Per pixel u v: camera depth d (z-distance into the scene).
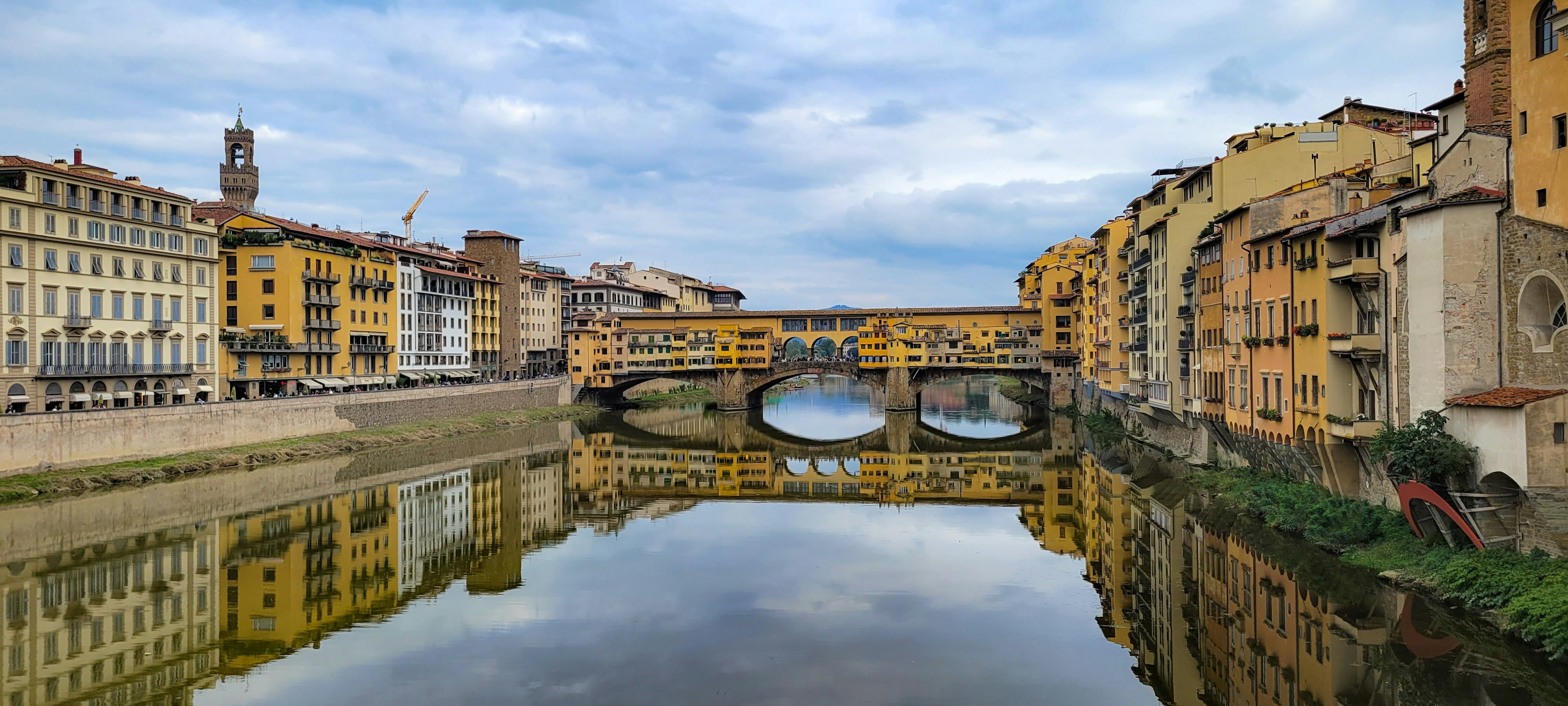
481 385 128.88
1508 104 41.66
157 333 87.81
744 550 57.91
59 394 78.12
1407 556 41.16
